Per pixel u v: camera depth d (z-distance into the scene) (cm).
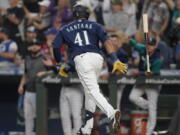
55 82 3152
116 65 2517
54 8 3991
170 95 3269
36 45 3409
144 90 3170
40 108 3188
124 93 3462
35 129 3438
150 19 3916
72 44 2588
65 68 2739
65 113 3184
